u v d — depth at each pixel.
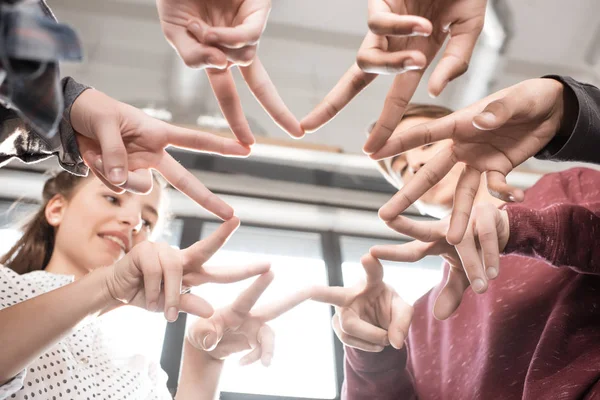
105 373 0.65
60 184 0.89
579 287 0.65
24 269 0.85
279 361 1.50
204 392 0.71
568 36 1.80
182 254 0.58
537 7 1.73
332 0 1.74
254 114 1.99
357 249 2.03
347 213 2.04
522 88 0.55
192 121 1.95
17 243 0.87
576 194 0.77
